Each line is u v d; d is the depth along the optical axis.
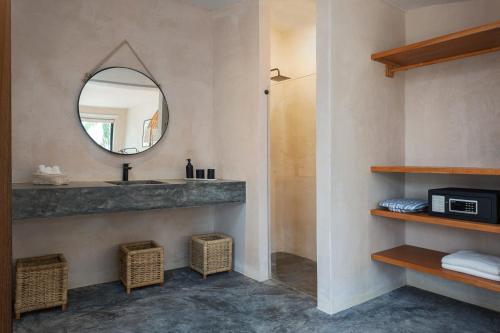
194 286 3.17
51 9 2.96
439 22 2.97
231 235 3.67
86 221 3.16
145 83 3.44
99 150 3.22
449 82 2.90
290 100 3.69
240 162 3.50
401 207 2.71
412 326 2.39
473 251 2.65
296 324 2.43
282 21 3.84
